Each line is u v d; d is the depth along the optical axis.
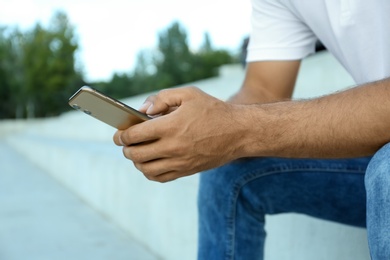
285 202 0.69
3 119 24.50
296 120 0.51
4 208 2.68
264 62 0.80
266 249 1.22
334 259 1.00
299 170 0.66
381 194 0.41
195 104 0.50
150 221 1.77
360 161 0.67
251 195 0.67
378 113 0.47
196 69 27.20
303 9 0.70
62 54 23.66
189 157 0.51
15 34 25.94
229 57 26.00
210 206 0.69
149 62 28.36
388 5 0.58
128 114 0.51
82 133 5.63
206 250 0.69
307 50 0.81
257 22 0.81
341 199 0.68
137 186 1.91
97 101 0.50
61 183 3.70
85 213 2.49
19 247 1.87
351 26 0.63
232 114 0.51
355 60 0.66
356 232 0.94
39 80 23.06
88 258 1.70
